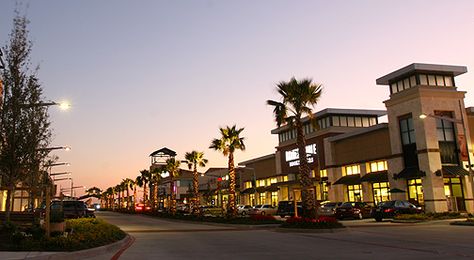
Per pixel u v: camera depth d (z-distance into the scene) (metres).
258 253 14.30
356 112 61.62
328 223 24.27
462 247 15.13
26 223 24.28
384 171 48.31
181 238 21.05
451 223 27.97
